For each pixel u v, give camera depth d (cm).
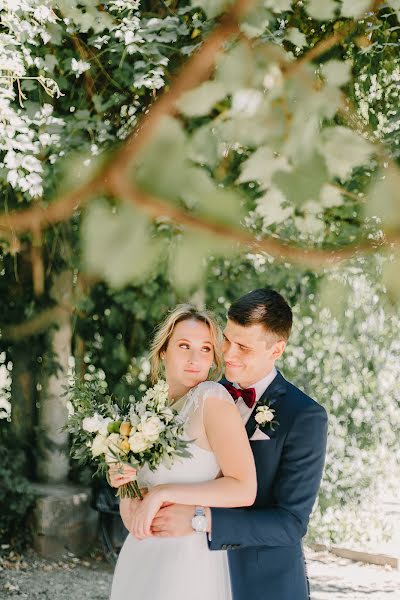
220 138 137
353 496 611
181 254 135
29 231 512
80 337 615
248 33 139
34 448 629
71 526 589
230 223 136
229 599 231
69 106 472
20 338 618
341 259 155
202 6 145
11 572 551
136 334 605
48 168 384
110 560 577
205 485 212
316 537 605
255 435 227
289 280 552
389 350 615
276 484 225
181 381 228
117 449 208
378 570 566
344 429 608
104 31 424
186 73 138
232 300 556
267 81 137
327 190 136
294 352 597
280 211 142
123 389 604
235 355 230
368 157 132
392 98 308
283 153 134
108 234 132
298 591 226
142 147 137
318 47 153
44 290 605
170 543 229
